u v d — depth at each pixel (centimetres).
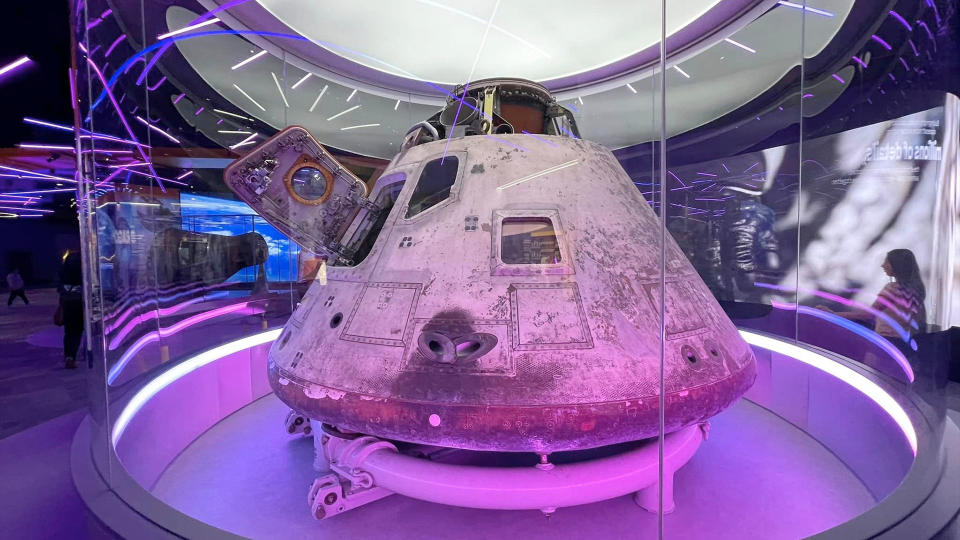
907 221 432
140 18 340
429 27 314
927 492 170
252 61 413
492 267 196
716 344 209
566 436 170
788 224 645
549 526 218
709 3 308
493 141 236
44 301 1268
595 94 479
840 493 249
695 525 219
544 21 311
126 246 441
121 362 422
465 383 174
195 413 334
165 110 494
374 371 186
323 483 220
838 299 568
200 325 683
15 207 1299
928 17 272
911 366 312
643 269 211
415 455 232
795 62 426
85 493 189
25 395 495
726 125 570
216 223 659
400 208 232
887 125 443
